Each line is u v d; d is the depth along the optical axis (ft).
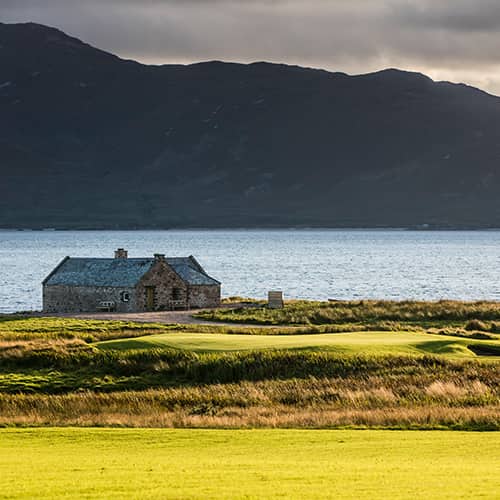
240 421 313.73
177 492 179.01
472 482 189.78
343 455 236.63
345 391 382.22
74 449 250.57
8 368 450.30
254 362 433.48
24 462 221.46
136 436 274.36
